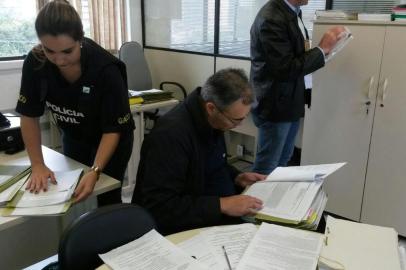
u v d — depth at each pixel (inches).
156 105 123.6
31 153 64.3
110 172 71.1
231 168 68.4
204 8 153.1
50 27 50.9
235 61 145.6
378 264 40.6
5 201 52.4
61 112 67.6
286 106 95.0
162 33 174.6
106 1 163.9
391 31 90.3
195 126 55.2
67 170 65.4
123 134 67.8
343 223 47.8
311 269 39.4
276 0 90.3
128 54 152.9
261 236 45.2
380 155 98.0
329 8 120.8
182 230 51.5
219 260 41.8
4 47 149.3
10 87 144.0
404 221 97.8
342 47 94.0
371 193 101.5
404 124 92.7
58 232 73.4
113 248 46.1
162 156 52.3
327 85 103.3
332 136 105.6
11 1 146.4
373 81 95.3
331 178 107.4
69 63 56.3
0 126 73.3
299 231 46.3
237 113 52.0
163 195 51.4
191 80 165.9
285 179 58.2
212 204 51.3
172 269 40.0
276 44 88.7
